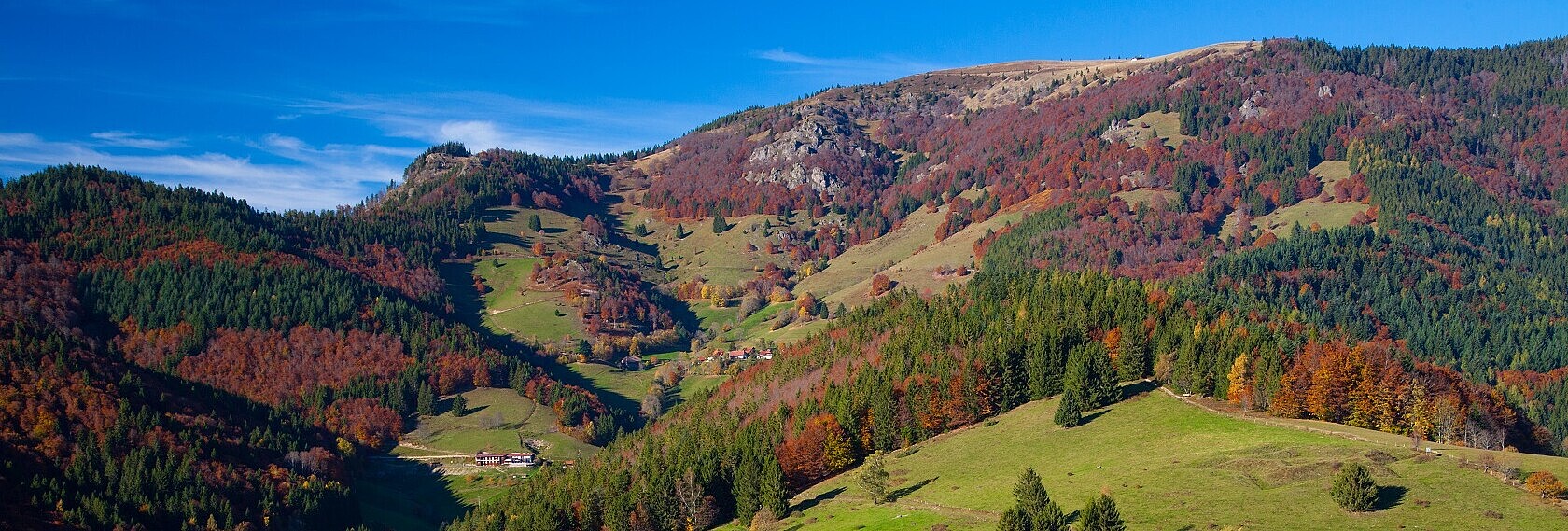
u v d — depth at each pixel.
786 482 173.50
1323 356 174.25
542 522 177.00
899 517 141.12
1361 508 117.12
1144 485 134.38
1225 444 150.38
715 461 178.00
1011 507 129.75
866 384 199.88
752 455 171.88
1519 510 113.56
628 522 169.00
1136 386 189.38
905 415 185.75
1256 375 173.38
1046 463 156.88
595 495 181.25
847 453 181.00
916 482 159.88
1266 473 132.25
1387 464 130.12
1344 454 135.00
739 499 164.50
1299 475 129.38
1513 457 132.25
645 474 184.62
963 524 130.75
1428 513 114.38
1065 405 172.75
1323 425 160.50
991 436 177.38
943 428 187.12
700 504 168.62
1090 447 160.88
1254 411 171.38
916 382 197.00
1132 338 195.75
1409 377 165.88
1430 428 157.75
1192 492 129.25
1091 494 135.12
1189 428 162.62
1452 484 121.81
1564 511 112.62
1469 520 112.00
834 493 165.50
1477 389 176.50
